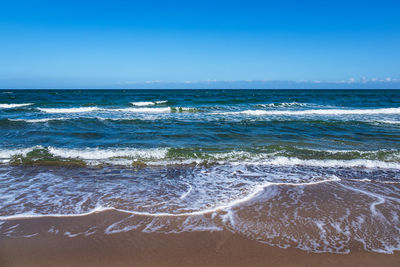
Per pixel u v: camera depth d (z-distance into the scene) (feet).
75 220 11.94
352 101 101.09
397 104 85.66
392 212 12.98
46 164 20.20
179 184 16.69
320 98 122.62
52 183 16.60
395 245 10.19
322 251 9.79
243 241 10.41
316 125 40.34
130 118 47.09
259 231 11.15
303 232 11.09
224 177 18.04
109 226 11.44
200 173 18.85
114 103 81.41
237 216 12.44
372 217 12.44
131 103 80.69
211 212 12.84
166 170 19.43
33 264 9.03
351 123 41.91
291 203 13.94
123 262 9.16
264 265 9.06
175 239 10.50
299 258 9.39
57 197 14.47
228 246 10.08
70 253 9.60
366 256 9.51
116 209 13.07
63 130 34.71
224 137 31.24
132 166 20.21
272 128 37.78
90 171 18.99
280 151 24.35
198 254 9.60
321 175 18.49
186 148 25.08
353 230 11.26
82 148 24.89
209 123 41.98
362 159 21.95
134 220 11.98
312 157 22.57
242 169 19.75
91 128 36.65
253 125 40.37
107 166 20.11
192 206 13.48
